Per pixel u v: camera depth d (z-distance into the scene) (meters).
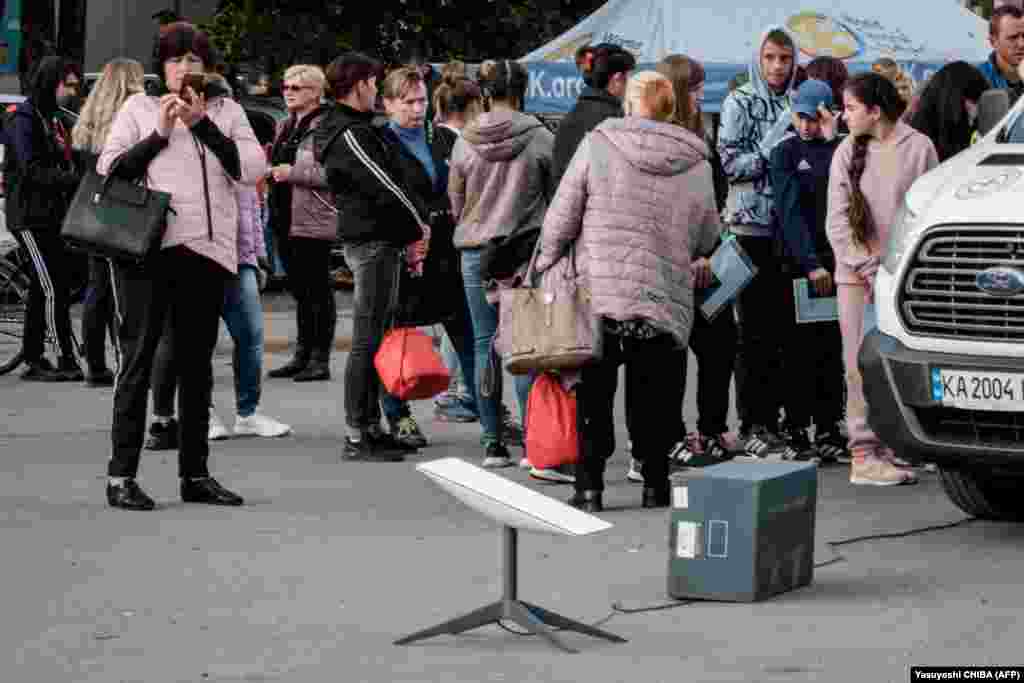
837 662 8.14
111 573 9.99
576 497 11.69
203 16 33.31
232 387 18.08
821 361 13.52
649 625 8.82
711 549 9.26
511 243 12.77
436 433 15.31
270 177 18.22
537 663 8.15
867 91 12.34
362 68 13.38
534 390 11.86
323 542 10.79
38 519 11.45
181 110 11.23
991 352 10.27
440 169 14.15
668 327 11.27
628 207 11.19
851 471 12.97
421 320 14.22
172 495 12.30
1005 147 11.19
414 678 7.92
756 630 8.71
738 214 13.70
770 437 14.04
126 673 8.05
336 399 17.25
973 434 10.38
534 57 24.02
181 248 11.48
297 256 18.31
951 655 8.25
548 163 13.31
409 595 9.47
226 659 8.26
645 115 11.29
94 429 15.41
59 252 18.27
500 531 11.12
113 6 31.77
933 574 9.92
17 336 19.61
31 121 18.02
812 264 13.14
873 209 12.42
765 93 13.79
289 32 31.67
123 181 11.33
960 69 13.44
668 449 11.79
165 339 14.22
